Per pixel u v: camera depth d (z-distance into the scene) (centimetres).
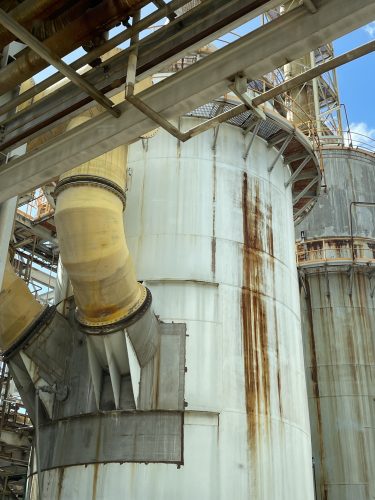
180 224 1608
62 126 1266
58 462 1375
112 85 741
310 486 1502
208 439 1341
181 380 1395
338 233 2966
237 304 1540
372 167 3216
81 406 1407
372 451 2442
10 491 2378
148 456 1306
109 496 1278
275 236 1733
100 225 1243
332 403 2550
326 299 2741
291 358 1600
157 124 728
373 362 2608
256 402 1434
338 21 602
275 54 644
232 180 1711
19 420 2580
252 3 627
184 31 680
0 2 737
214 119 704
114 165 1323
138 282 1480
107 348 1330
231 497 1293
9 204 873
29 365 1455
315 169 2084
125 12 691
